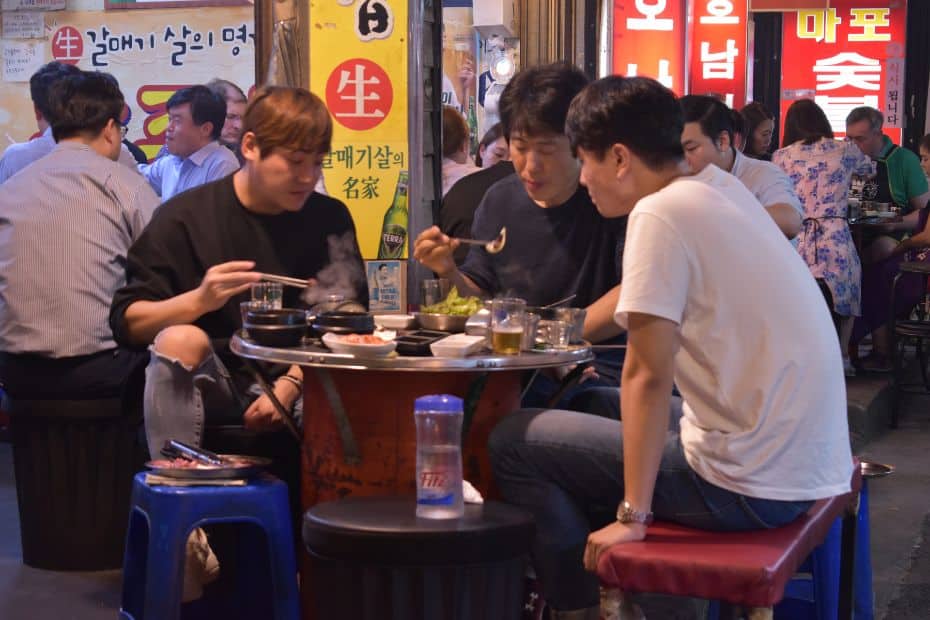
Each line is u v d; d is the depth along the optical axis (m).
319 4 4.64
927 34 12.62
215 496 3.16
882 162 9.99
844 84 12.68
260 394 3.81
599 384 4.00
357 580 2.81
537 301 3.98
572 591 3.11
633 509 2.72
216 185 3.90
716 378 2.77
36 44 9.77
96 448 4.62
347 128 4.68
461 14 10.45
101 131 4.84
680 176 2.94
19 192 4.69
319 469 3.29
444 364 2.96
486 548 2.80
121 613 3.44
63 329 4.52
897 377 7.88
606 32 10.43
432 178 4.90
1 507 5.66
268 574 3.64
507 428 3.09
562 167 3.76
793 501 2.79
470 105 10.58
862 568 3.84
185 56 9.67
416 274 4.74
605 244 3.91
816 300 2.88
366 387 3.17
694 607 3.63
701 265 2.74
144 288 3.77
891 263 9.11
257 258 3.86
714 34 9.56
